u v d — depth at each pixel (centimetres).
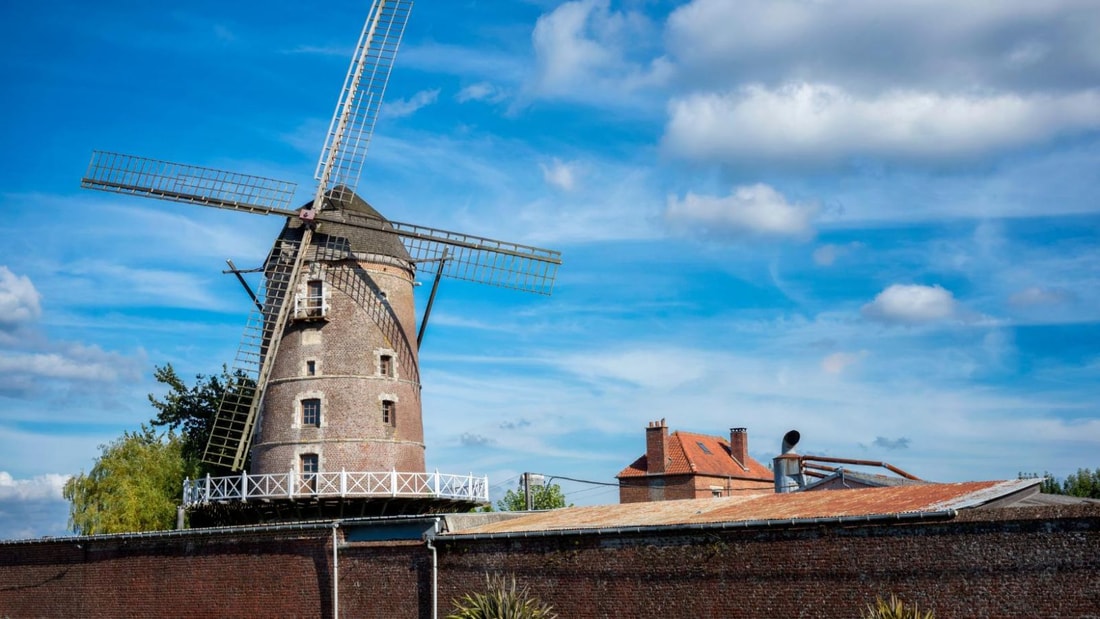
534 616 2955
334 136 4750
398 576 3441
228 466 4516
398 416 4625
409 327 4784
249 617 3766
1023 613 2325
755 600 2712
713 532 2802
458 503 4606
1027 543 2338
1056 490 6066
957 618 2408
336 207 4712
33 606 4394
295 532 3703
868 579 2542
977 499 2573
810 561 2636
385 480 4441
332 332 4581
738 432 7406
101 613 4169
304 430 4509
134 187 4575
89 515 5509
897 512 2509
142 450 5784
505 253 4947
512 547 3198
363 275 4666
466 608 3030
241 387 4584
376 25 4872
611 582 2980
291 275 4584
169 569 4016
